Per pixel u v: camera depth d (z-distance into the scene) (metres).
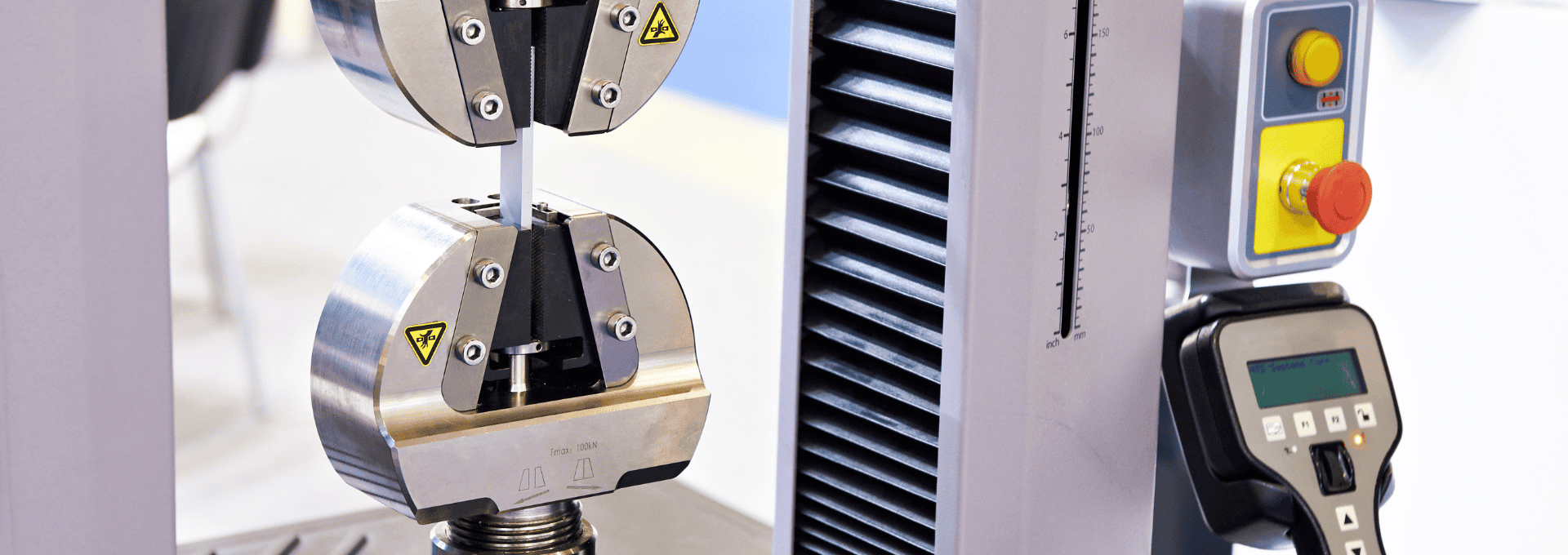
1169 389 1.03
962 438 0.84
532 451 0.69
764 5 3.25
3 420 0.59
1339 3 0.97
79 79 0.58
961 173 0.80
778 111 3.39
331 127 2.88
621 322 0.71
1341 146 1.01
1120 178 0.87
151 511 0.64
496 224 0.68
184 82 1.62
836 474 0.99
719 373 2.53
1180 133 1.01
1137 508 0.97
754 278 3.02
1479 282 1.25
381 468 0.67
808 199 0.95
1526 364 1.24
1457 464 1.30
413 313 0.65
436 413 0.67
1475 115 1.22
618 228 0.71
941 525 0.87
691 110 3.79
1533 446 1.25
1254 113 0.96
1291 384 1.00
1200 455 1.02
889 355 0.91
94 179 0.59
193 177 2.21
